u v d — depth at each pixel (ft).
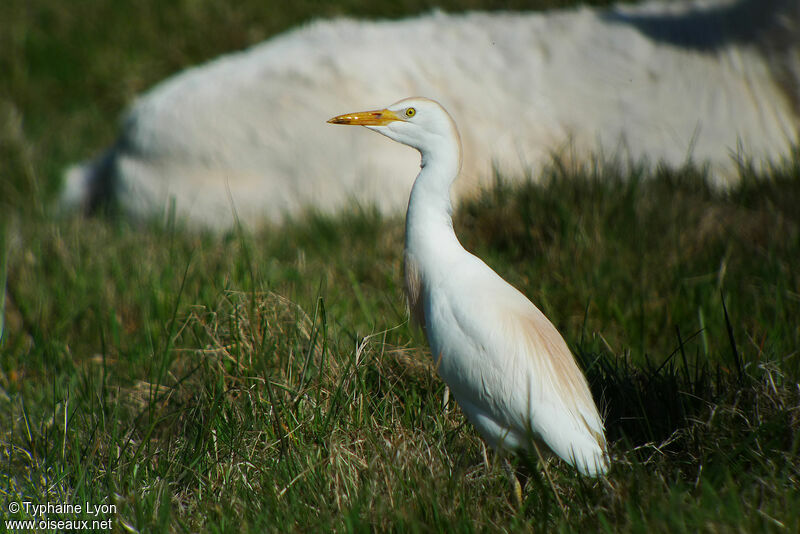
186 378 22.82
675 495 16.78
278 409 21.26
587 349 24.90
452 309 18.76
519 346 17.94
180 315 27.50
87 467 20.45
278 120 38.42
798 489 17.62
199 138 39.14
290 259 33.19
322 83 37.96
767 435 19.13
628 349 24.34
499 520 17.78
